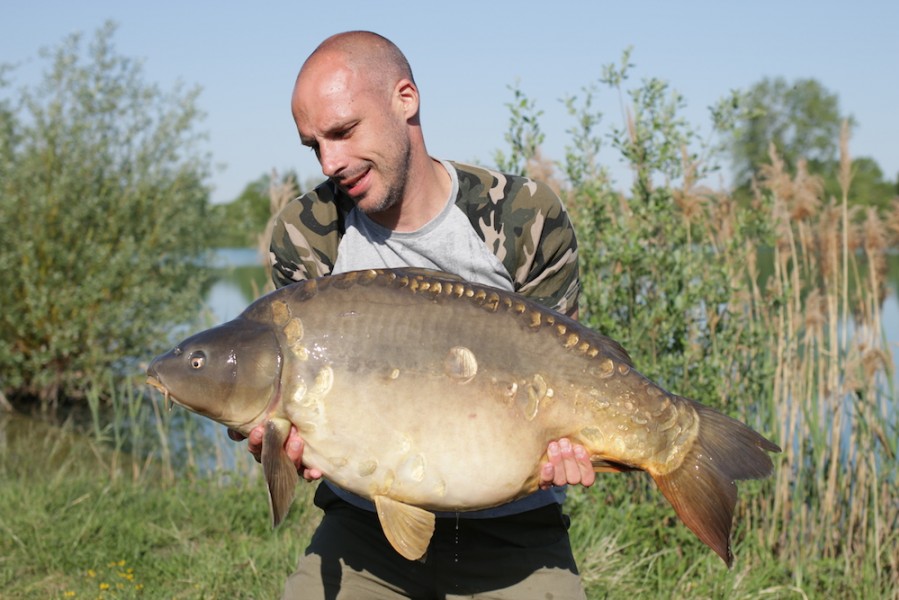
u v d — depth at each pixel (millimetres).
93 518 5973
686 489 2539
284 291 2580
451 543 2830
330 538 2918
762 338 5645
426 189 2777
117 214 12938
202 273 13922
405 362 2455
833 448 5379
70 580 5160
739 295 5660
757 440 2545
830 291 5863
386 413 2443
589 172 6086
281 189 6758
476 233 2811
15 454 8586
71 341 12031
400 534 2449
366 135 2631
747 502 5496
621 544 5156
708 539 2512
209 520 6086
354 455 2457
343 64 2623
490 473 2453
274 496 2445
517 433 2463
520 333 2506
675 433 2533
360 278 2555
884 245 5699
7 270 12188
